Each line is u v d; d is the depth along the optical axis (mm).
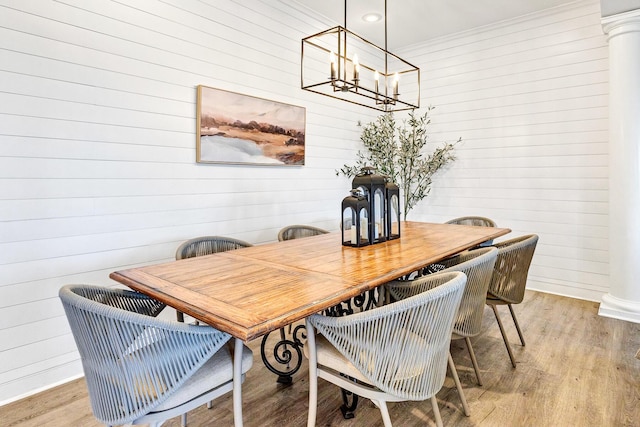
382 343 1244
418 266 1794
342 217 2287
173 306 1282
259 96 3299
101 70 2299
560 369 2258
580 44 3592
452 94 4441
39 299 2100
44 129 2078
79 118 2215
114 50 2355
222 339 1262
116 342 1117
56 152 2129
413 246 2240
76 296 1164
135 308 1584
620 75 2988
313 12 3770
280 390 2074
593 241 3611
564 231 3766
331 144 4133
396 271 1667
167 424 1780
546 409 1863
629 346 2561
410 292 1671
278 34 3453
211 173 2955
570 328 2906
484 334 2805
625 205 3033
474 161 4312
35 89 2039
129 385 1140
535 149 3896
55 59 2107
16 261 2010
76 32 2186
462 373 2227
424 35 4398
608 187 3484
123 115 2412
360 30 4250
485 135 4223
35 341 2092
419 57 4684
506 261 2201
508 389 2045
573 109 3656
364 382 1370
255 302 1254
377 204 2363
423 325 1269
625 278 3084
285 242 2432
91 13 2246
